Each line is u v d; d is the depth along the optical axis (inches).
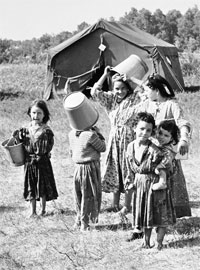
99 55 872.9
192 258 243.6
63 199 346.0
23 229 290.2
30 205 335.9
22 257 253.8
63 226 292.4
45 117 315.9
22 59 2336.4
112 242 265.4
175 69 964.0
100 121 644.1
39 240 273.1
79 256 250.5
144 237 258.1
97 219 289.4
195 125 585.0
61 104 802.2
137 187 256.1
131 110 302.4
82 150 284.8
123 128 304.2
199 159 451.8
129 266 237.0
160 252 252.1
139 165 253.6
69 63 884.0
